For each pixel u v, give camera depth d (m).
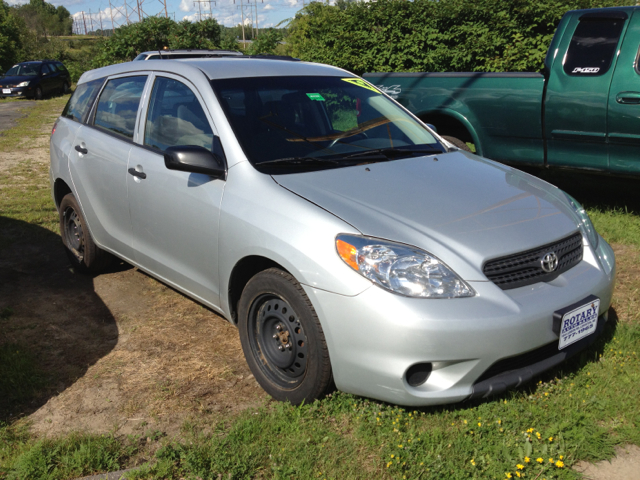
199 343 3.68
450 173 3.35
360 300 2.51
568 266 2.95
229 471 2.46
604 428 2.63
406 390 2.51
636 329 3.50
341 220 2.69
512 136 5.99
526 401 2.85
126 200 3.93
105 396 3.12
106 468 2.55
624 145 5.27
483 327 2.46
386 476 2.43
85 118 4.60
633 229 5.31
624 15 5.24
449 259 2.56
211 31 23.23
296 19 14.57
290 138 3.39
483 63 10.05
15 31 39.28
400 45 10.70
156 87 3.89
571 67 5.48
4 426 2.83
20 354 3.50
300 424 2.74
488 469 2.43
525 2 9.47
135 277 4.81
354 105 3.89
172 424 2.87
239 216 3.00
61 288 4.61
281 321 2.91
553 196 3.34
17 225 6.21
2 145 11.91
